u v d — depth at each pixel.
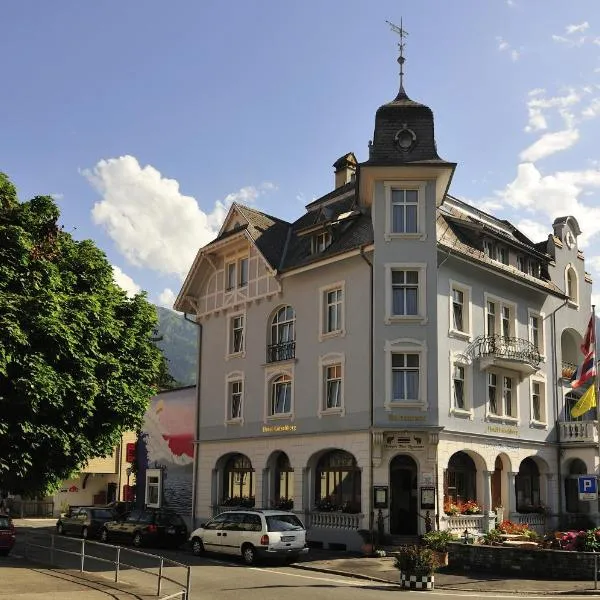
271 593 17.61
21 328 17.12
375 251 29.11
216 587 18.59
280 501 32.22
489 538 24.17
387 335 28.45
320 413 30.36
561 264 38.06
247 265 35.78
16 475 18.38
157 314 23.75
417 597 17.34
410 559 19.08
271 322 34.12
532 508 32.91
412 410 27.81
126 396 20.98
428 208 29.22
